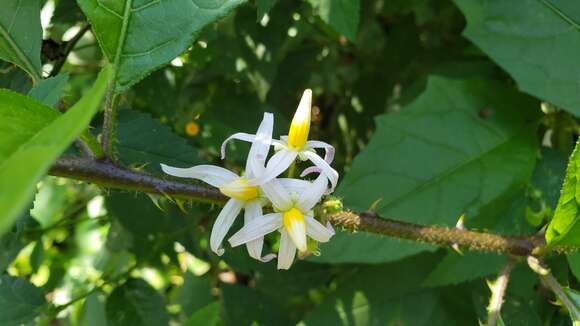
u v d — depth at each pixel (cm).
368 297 18
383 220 14
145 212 19
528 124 18
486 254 17
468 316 18
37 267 20
